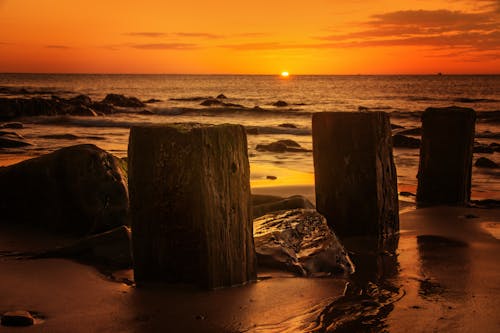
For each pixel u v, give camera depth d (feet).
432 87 312.71
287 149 65.21
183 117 127.34
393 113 122.42
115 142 68.80
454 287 18.10
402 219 29.94
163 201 16.85
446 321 15.07
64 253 19.76
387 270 20.18
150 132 16.90
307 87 352.28
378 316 15.39
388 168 26.09
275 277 18.48
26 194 25.43
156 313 15.06
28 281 16.98
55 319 14.42
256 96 238.89
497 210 32.40
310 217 21.84
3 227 24.93
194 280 16.89
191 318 14.79
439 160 34.81
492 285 18.33
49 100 116.78
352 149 25.17
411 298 16.94
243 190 17.42
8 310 14.82
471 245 24.09
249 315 15.12
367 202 25.23
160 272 17.10
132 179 17.24
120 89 297.33
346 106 166.81
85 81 460.14
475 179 47.62
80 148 25.31
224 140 16.83
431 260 21.62
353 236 25.32
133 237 17.33
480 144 72.23
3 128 90.38
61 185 24.86
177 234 16.85
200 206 16.49
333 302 16.38
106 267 18.84
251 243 17.84
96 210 24.29
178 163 16.66
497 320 15.16
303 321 14.89
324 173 25.67
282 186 36.94
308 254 19.86
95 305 15.46
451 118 34.47
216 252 16.76
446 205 34.30
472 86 323.98
